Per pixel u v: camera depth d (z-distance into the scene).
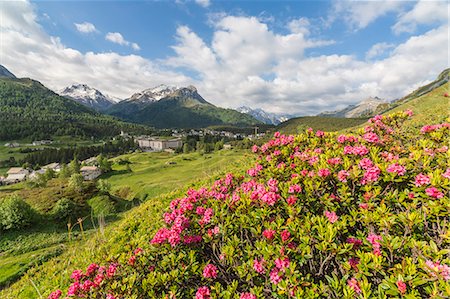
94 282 4.50
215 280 4.18
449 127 5.01
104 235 13.88
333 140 6.47
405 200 3.67
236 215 4.46
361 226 3.89
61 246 20.75
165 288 4.14
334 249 3.16
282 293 3.11
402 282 2.59
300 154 6.09
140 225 11.80
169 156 144.50
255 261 3.49
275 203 4.29
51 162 147.00
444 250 2.71
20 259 19.19
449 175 3.29
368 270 3.09
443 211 3.09
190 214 5.00
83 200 40.47
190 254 4.31
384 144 5.51
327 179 4.24
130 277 4.40
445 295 2.44
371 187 3.89
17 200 30.91
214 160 82.69
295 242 3.69
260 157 7.02
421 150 4.48
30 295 10.94
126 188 67.75
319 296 3.07
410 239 3.06
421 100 32.47
